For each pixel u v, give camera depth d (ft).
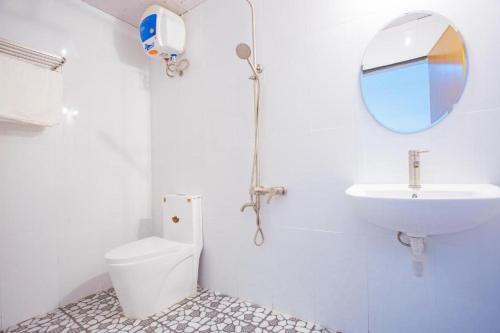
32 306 4.96
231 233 5.53
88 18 6.04
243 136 5.33
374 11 3.94
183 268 5.43
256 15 5.14
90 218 5.92
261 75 5.05
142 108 7.06
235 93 5.46
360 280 4.09
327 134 4.35
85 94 5.92
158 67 7.04
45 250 5.19
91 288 5.88
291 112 4.72
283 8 4.80
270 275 5.00
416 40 3.66
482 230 3.30
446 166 3.48
